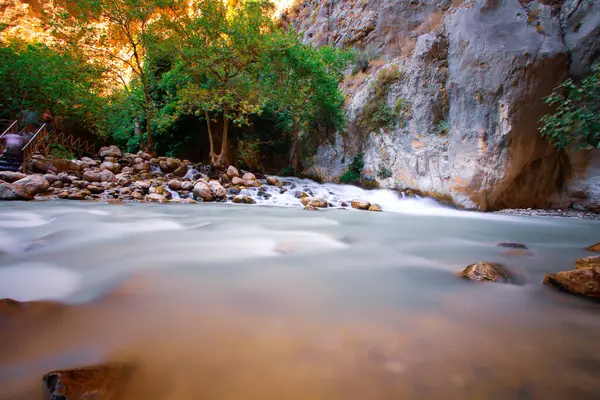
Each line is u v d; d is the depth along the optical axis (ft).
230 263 10.43
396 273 9.73
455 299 7.53
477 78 34.30
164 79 51.83
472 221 25.31
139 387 4.04
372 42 57.57
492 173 32.76
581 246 15.16
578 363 4.82
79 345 4.99
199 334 5.55
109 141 62.85
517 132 32.24
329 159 50.47
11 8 94.94
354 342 5.41
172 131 56.70
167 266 9.82
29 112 54.70
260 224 19.16
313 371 4.53
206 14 41.34
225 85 43.78
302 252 12.35
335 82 45.52
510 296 7.75
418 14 53.01
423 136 38.65
